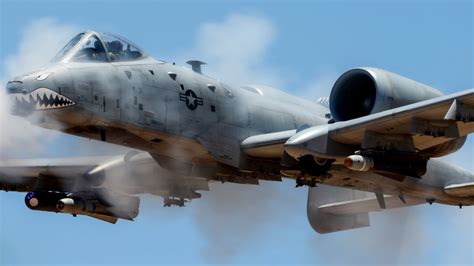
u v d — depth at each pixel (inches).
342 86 3019.2
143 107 2861.7
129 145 2945.4
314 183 2992.1
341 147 2851.9
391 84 2933.1
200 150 2982.3
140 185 3189.0
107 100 2807.6
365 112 3016.7
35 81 2723.9
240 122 3051.2
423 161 2906.0
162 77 2920.8
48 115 2746.1
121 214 3161.9
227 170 3075.8
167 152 2994.6
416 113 2711.6
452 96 2657.5
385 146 2822.3
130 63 2896.2
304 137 2807.6
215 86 3026.6
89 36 2888.8
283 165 2952.8
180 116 2923.2
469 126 2824.8
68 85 2751.0
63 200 3053.6
